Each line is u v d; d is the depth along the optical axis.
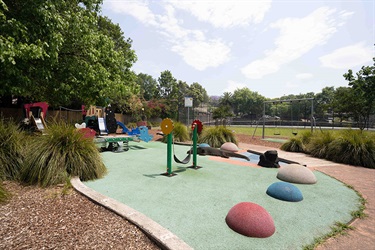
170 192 3.35
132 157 6.32
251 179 4.22
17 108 11.91
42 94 7.27
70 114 14.88
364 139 6.38
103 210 2.56
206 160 6.23
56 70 6.06
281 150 8.75
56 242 1.86
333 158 6.59
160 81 56.00
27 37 4.45
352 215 2.69
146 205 2.82
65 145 3.97
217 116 31.34
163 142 10.36
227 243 1.99
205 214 2.58
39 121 7.32
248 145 10.19
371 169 5.48
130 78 10.15
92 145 4.33
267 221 2.19
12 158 3.85
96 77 6.25
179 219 2.44
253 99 76.19
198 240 2.02
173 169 4.93
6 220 2.26
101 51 7.18
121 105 20.81
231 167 5.31
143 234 2.04
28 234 1.99
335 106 19.30
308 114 30.88
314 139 7.64
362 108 15.93
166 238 1.89
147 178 4.12
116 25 19.89
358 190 3.71
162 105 30.72
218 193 3.35
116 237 1.97
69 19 5.74
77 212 2.49
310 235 2.18
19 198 2.91
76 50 6.41
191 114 25.16
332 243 2.05
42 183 3.47
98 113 12.19
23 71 5.16
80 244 1.84
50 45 4.93
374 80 11.98
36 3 4.67
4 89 4.80
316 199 3.21
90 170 3.99
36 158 3.66
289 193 3.09
